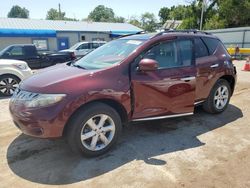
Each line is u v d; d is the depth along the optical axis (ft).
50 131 10.68
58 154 12.21
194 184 9.79
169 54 13.71
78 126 11.06
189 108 14.37
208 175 10.35
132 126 15.42
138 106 12.57
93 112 11.32
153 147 12.76
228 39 88.74
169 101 13.44
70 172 10.72
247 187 9.62
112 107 12.31
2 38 80.74
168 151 12.34
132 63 12.43
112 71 11.91
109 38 102.99
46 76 12.07
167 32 14.33
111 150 12.45
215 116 17.15
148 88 12.65
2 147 13.05
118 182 9.98
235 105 19.80
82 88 11.01
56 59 43.45
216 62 16.06
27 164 11.42
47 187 9.79
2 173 10.75
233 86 18.02
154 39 13.35
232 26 119.85
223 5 117.29
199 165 11.08
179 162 11.34
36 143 13.41
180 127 15.29
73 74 11.76
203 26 128.26
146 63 11.82
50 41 89.92
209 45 16.10
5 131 15.17
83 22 110.52
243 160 11.47
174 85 13.46
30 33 83.76
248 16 112.68
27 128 10.93
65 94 10.73
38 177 10.43
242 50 75.46
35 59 40.27
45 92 10.76
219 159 11.57
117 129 12.23
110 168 10.94
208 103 16.61
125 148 12.66
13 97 12.05
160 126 15.44
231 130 14.84
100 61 13.39
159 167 10.94
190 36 15.05
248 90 25.46
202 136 14.02
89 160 11.62
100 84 11.41
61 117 10.63
